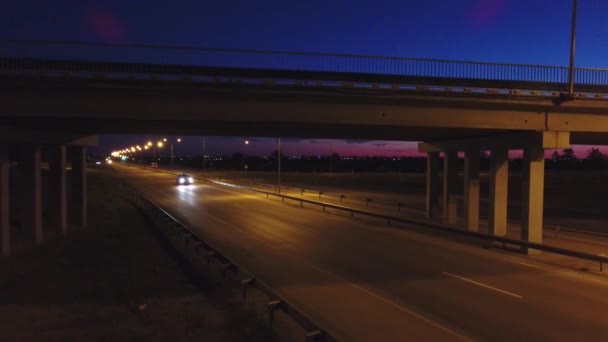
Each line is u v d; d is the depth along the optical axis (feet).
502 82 62.59
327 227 79.77
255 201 129.59
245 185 202.90
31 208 65.36
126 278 42.29
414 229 78.23
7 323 29.09
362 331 29.22
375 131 74.59
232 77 55.21
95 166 486.38
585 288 40.86
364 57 59.16
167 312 31.53
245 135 93.71
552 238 72.84
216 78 54.65
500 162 70.59
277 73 56.44
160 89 53.98
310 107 59.26
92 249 57.82
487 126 63.57
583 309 34.35
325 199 142.51
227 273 44.19
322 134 84.99
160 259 51.70
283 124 62.85
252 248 59.36
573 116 65.31
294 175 289.74
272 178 263.70
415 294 38.34
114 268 46.88
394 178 257.34
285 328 29.12
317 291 39.04
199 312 31.17
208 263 44.42
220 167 485.56
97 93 53.88
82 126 67.46
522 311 33.78
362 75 59.11
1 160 56.18
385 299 36.76
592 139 83.56
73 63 52.13
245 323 29.07
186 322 29.01
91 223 84.58
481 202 133.49
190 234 56.03
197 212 102.22
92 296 36.14
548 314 33.06
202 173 317.42
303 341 26.84
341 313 32.99
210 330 27.78
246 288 35.86
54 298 35.50
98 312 31.50
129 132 84.43
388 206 122.42
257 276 44.11
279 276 44.29
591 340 27.96
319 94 57.77
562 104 62.54
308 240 66.08
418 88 59.41
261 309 32.96
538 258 55.06
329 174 295.48
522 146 65.46
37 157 66.90
